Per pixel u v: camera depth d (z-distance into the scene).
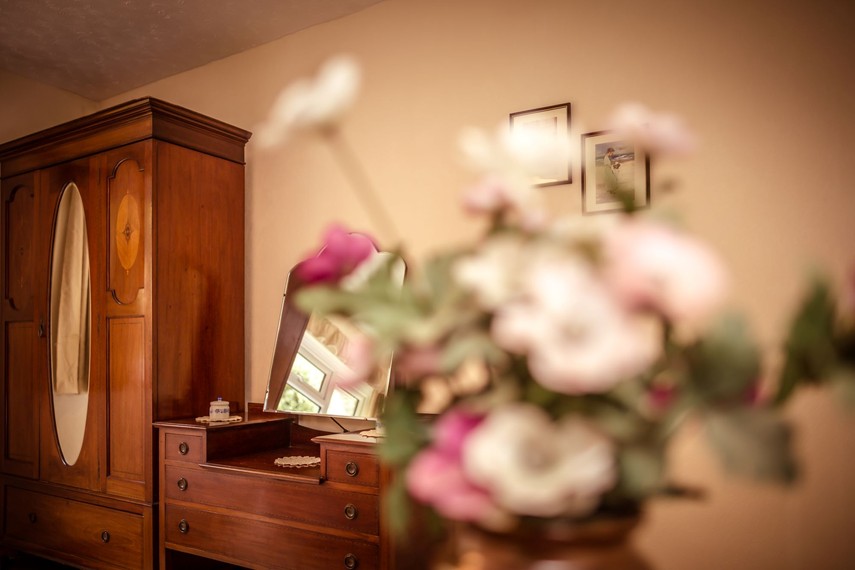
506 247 0.60
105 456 2.95
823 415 1.98
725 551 2.10
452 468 0.56
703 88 2.23
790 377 0.55
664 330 0.59
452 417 0.59
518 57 2.60
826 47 2.05
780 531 2.02
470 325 0.61
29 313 3.35
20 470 3.34
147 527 2.76
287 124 0.57
